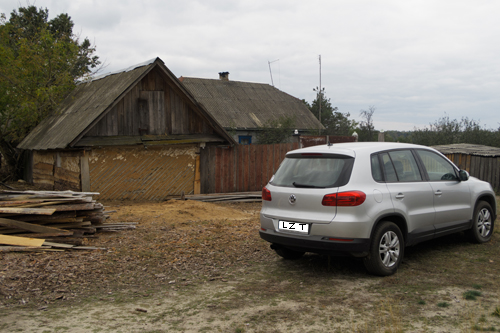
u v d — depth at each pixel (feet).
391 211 17.71
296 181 18.25
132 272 18.65
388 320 13.19
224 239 24.81
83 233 23.76
